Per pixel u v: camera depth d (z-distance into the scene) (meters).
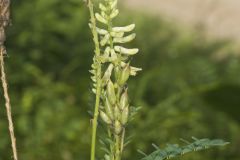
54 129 6.66
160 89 8.47
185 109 7.50
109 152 1.88
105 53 1.83
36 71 7.61
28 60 8.48
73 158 6.48
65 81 8.42
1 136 6.47
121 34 1.83
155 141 6.57
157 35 11.15
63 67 8.67
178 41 11.02
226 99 4.99
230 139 7.09
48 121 6.74
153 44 10.31
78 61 8.56
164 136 6.67
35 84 7.51
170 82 8.48
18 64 7.72
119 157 1.88
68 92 7.34
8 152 6.41
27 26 8.67
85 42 8.99
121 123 1.86
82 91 7.36
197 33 11.47
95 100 1.90
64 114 6.86
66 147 6.53
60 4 9.13
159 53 10.19
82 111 7.04
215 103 5.06
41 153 6.41
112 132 1.87
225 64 10.27
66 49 8.85
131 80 7.55
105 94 1.85
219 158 6.66
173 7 15.90
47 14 8.86
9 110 1.94
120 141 1.88
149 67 9.71
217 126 7.31
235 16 14.30
